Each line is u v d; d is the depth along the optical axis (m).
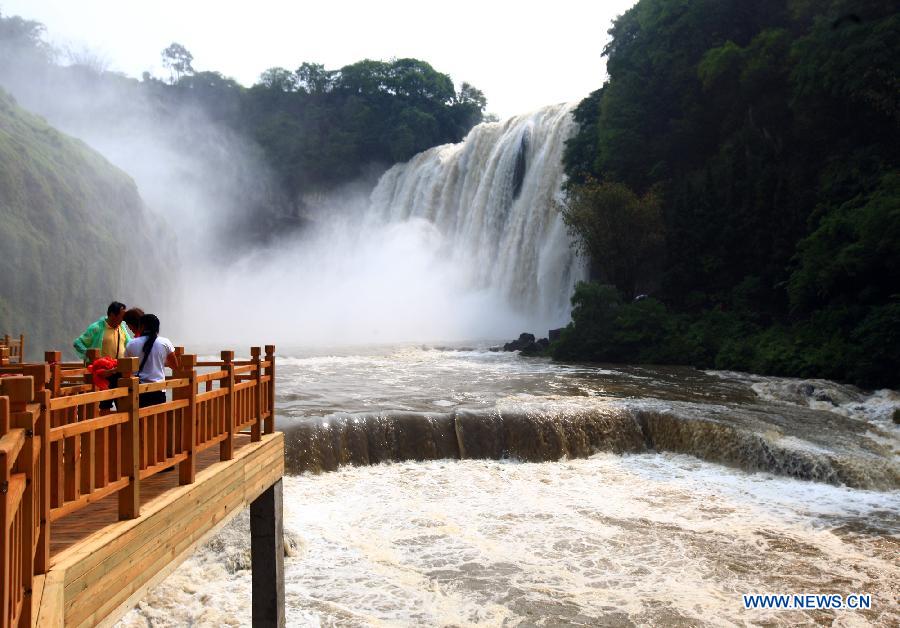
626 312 33.41
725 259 36.28
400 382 24.42
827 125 34.38
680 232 37.50
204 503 5.74
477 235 54.53
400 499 13.81
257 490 7.20
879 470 15.19
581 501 13.95
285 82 89.75
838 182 31.89
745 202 35.97
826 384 23.36
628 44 49.88
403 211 65.50
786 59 36.50
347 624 8.79
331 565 10.65
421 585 10.02
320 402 19.48
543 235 48.56
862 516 13.15
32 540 3.38
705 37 42.28
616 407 18.67
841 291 28.38
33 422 3.37
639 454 17.78
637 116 43.22
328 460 15.45
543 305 47.12
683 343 31.28
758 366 27.67
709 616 9.20
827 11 36.75
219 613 8.72
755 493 14.55
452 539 11.80
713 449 17.02
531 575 10.41
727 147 38.22
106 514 4.75
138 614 8.55
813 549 11.51
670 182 40.50
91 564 3.97
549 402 19.30
